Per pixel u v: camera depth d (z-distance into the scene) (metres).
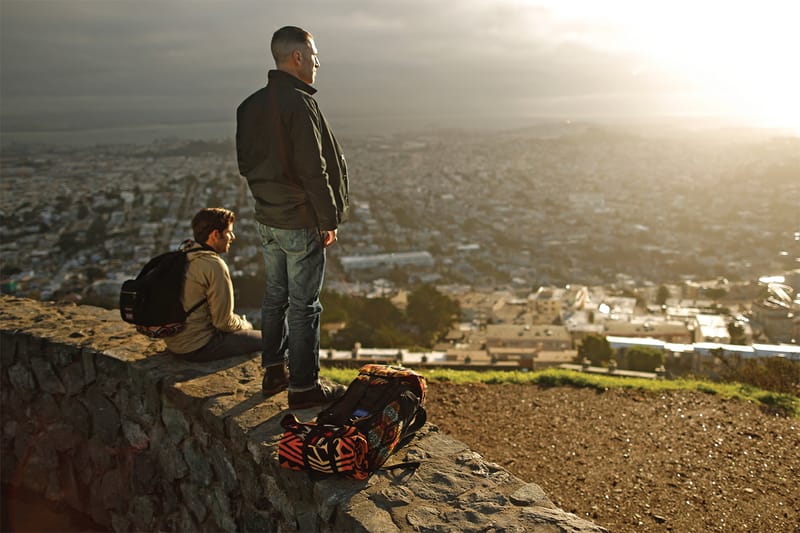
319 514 2.14
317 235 2.64
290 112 2.41
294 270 2.66
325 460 2.14
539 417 5.66
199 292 3.20
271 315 2.87
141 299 3.06
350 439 2.14
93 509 3.49
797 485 4.19
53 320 4.07
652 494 4.05
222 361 3.29
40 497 3.73
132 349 3.43
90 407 3.46
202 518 2.87
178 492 3.02
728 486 4.18
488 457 4.68
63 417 3.60
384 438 2.28
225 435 2.65
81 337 3.64
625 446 4.94
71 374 3.53
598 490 4.11
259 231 2.77
